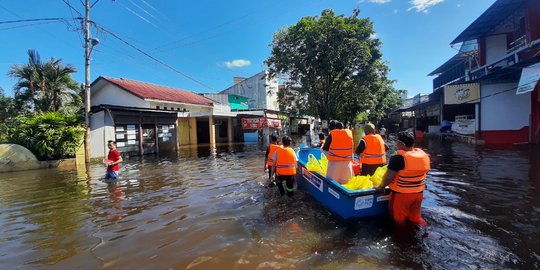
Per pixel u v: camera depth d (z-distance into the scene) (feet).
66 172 35.37
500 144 51.31
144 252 13.01
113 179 29.22
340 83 74.64
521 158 34.63
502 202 18.31
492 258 11.69
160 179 29.19
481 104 54.49
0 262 12.50
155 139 57.93
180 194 22.85
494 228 14.47
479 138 54.85
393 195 15.16
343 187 16.21
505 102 52.65
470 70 63.10
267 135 88.74
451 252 12.25
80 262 12.31
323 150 19.71
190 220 16.83
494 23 50.88
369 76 70.54
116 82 72.02
